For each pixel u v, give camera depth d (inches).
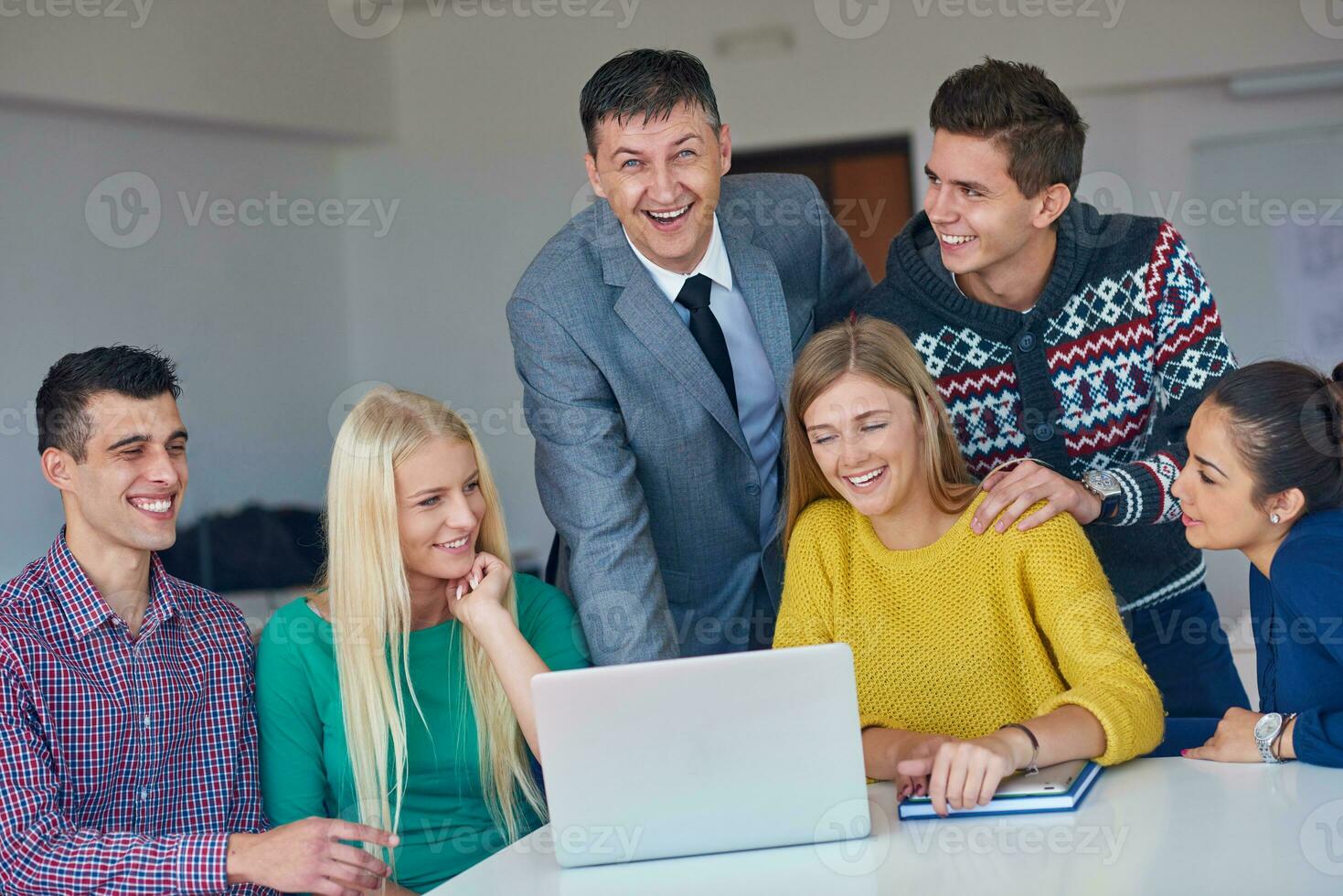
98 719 72.7
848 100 202.2
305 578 196.4
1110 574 85.8
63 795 71.8
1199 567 88.5
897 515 73.4
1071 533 70.7
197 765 75.9
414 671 79.0
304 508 199.0
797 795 55.6
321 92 208.2
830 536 75.6
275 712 78.0
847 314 96.7
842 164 203.3
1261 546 67.5
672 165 78.6
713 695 54.9
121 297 183.9
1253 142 191.0
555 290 84.3
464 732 79.0
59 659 72.3
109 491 73.7
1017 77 76.3
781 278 91.0
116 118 183.6
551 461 84.2
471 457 79.0
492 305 220.1
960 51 197.6
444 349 221.3
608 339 84.3
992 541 71.1
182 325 192.4
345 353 219.0
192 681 76.2
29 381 172.1
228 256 199.6
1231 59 189.0
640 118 77.5
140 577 76.2
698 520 88.8
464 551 77.6
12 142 171.5
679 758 55.4
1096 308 82.0
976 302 82.8
